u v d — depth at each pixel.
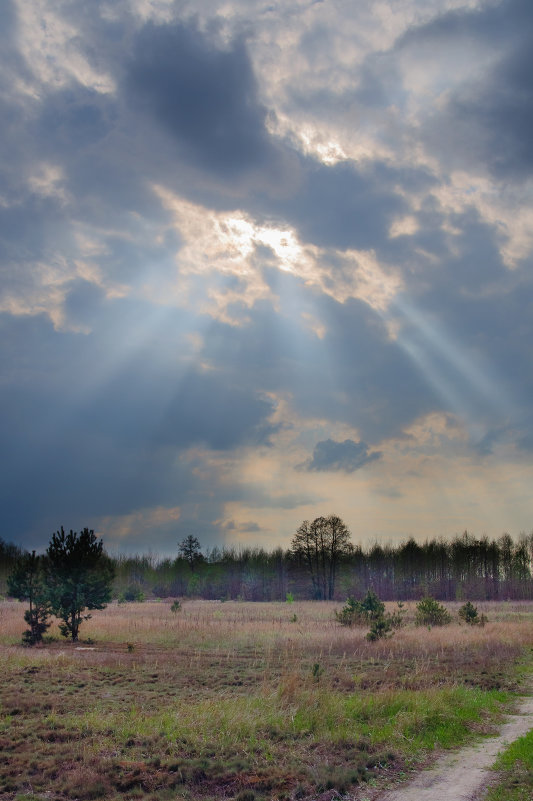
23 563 27.70
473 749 10.64
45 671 17.92
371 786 8.82
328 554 85.69
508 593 90.06
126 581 95.38
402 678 16.88
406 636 26.50
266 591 96.31
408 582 96.31
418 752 10.49
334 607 57.00
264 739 11.06
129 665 19.19
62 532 28.55
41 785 8.77
